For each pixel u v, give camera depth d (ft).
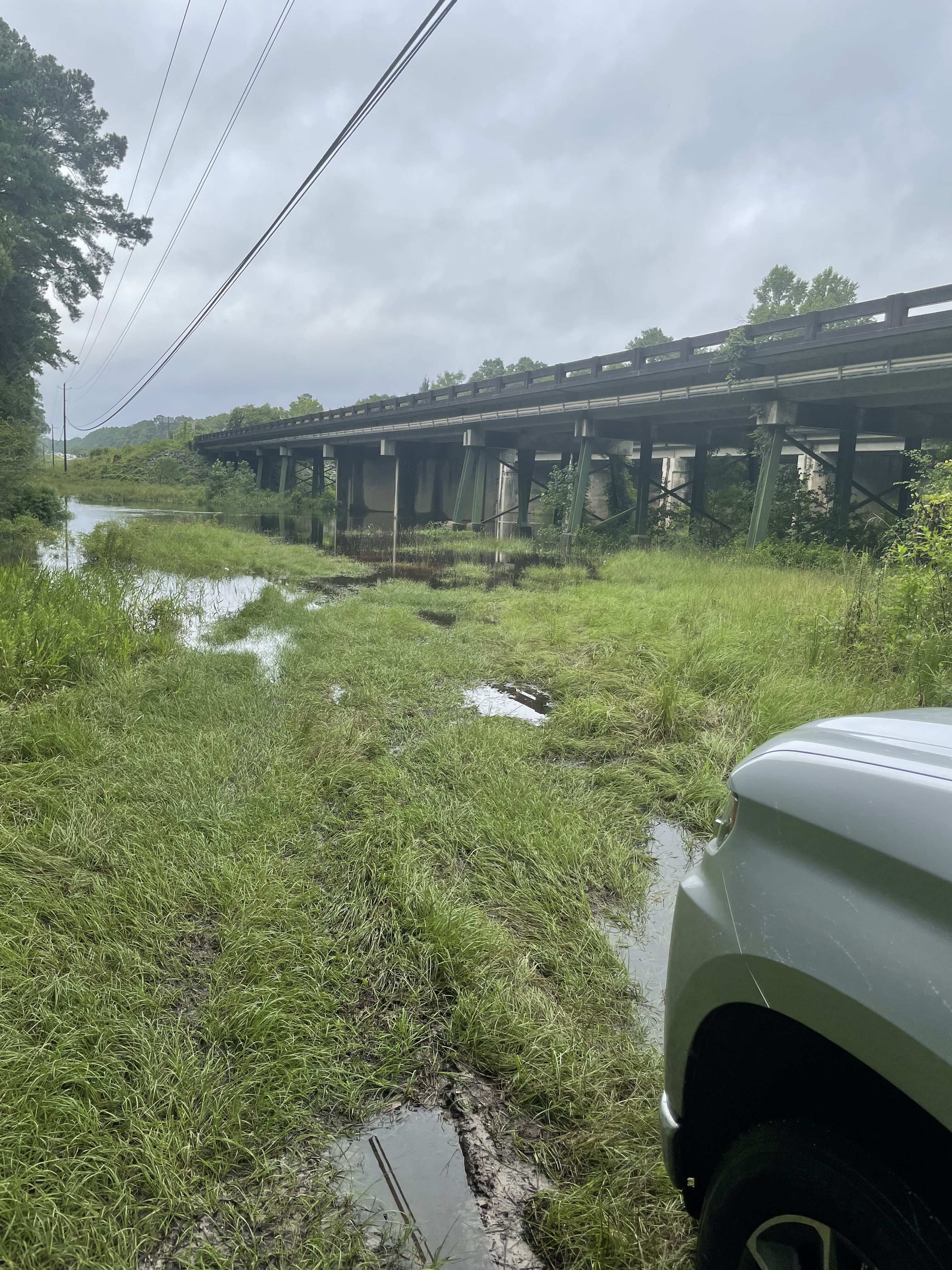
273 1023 8.69
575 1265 6.24
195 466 317.22
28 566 43.73
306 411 426.10
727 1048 5.05
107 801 14.65
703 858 5.57
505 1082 8.34
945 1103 3.34
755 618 34.76
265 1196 6.77
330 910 11.40
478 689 26.53
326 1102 7.97
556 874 12.68
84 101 132.77
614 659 28.58
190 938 10.66
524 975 9.92
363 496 216.95
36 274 125.39
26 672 23.00
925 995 3.57
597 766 18.71
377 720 21.15
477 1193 6.97
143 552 69.00
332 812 15.08
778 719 20.31
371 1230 6.54
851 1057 4.25
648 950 11.05
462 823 14.56
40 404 133.69
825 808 4.58
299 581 58.29
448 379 453.58
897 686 22.35
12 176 112.78
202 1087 7.72
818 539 78.59
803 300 241.76
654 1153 7.27
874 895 4.08
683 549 88.28
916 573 27.68
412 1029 8.91
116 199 139.95
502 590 53.98
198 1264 6.08
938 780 4.28
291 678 25.38
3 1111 7.25
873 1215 3.63
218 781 16.07
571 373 113.39
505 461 180.96
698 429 109.40
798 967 4.16
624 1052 8.68
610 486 129.08
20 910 10.76
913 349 63.67
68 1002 8.87
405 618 37.83
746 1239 4.42
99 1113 7.39
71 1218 6.27
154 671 25.45
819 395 72.49
